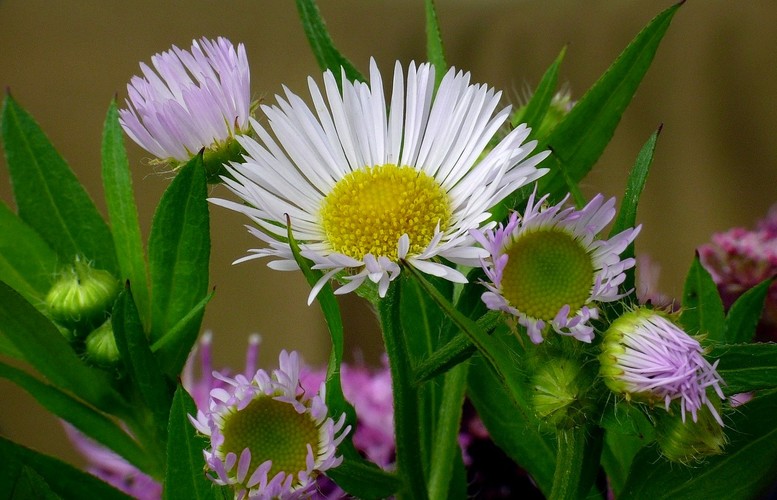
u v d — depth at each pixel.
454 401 0.14
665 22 0.14
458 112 0.13
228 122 0.13
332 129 0.13
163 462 0.14
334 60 0.14
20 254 0.14
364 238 0.13
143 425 0.14
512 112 0.15
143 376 0.14
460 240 0.12
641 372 0.12
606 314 0.12
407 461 0.13
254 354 0.15
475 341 0.12
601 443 0.13
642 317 0.12
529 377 0.12
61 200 0.15
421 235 0.13
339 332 0.13
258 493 0.12
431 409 0.14
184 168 0.13
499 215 0.13
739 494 0.13
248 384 0.13
